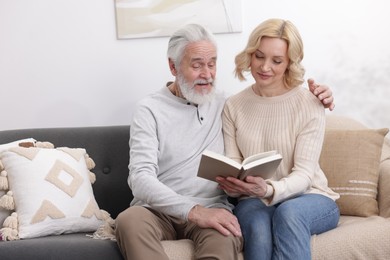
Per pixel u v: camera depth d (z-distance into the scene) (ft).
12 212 6.98
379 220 6.45
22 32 8.93
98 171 7.97
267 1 8.65
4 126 9.10
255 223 6.07
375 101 8.68
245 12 8.68
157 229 5.90
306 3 8.62
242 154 7.02
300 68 6.73
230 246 5.73
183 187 6.73
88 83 8.94
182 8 8.69
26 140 7.71
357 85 8.68
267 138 6.79
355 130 7.50
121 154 8.00
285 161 6.73
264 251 5.91
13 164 7.06
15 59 8.98
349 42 8.62
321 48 8.67
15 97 9.04
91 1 8.82
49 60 8.95
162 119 6.84
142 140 6.64
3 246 5.96
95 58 8.89
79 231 7.07
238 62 7.00
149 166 6.45
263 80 6.75
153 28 8.75
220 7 8.65
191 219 5.93
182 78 6.82
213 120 7.14
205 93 6.84
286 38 6.60
